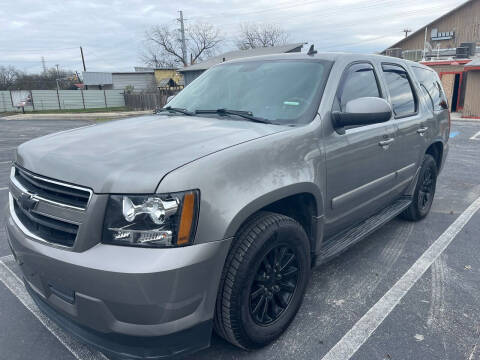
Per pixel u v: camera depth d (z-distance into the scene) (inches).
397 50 1186.6
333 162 111.4
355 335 105.7
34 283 89.0
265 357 97.3
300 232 100.2
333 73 120.6
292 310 104.4
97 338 80.5
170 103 145.5
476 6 1362.0
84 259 74.8
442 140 191.8
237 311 86.7
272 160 91.9
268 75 128.7
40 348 101.8
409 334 106.2
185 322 77.7
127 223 74.4
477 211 208.8
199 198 76.8
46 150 93.9
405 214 189.2
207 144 88.7
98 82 1824.6
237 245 86.2
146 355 77.2
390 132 141.1
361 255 154.6
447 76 914.7
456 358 97.2
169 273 72.7
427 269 142.9
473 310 117.2
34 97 1464.1
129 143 91.7
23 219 93.0
